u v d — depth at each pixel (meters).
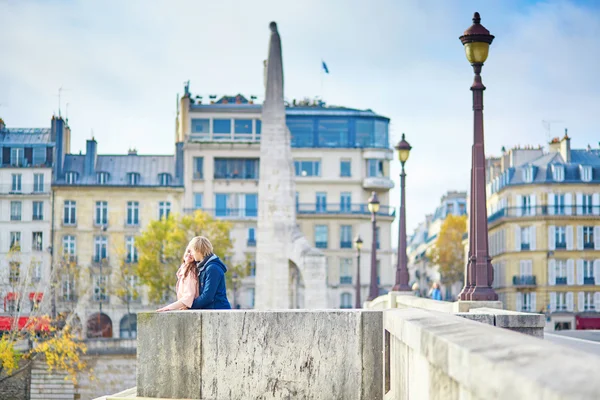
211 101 108.56
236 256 100.06
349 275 109.88
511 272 86.44
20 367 60.34
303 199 110.06
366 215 110.00
